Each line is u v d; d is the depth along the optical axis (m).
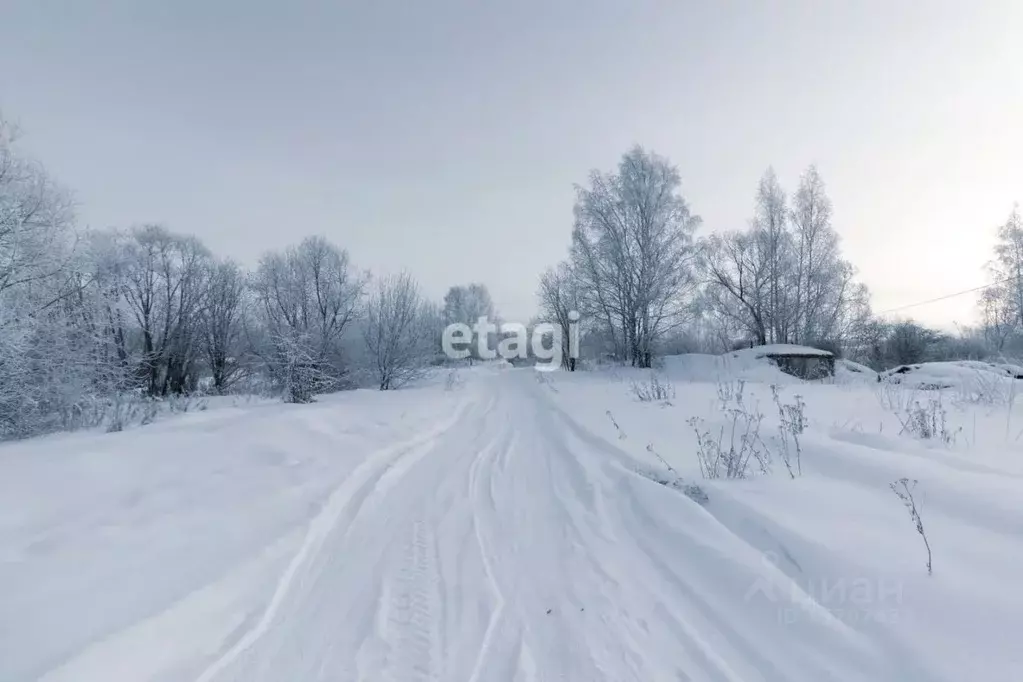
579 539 4.71
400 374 21.62
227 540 4.31
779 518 4.43
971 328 34.62
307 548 4.50
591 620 3.32
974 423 7.53
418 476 7.09
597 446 8.82
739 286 32.12
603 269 29.62
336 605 3.57
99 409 11.50
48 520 4.49
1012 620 2.72
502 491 6.33
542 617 3.37
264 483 5.92
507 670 2.81
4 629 2.77
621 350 30.06
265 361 17.56
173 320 27.44
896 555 3.59
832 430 7.77
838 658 2.76
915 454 5.98
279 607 3.54
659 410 11.60
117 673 2.61
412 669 2.84
